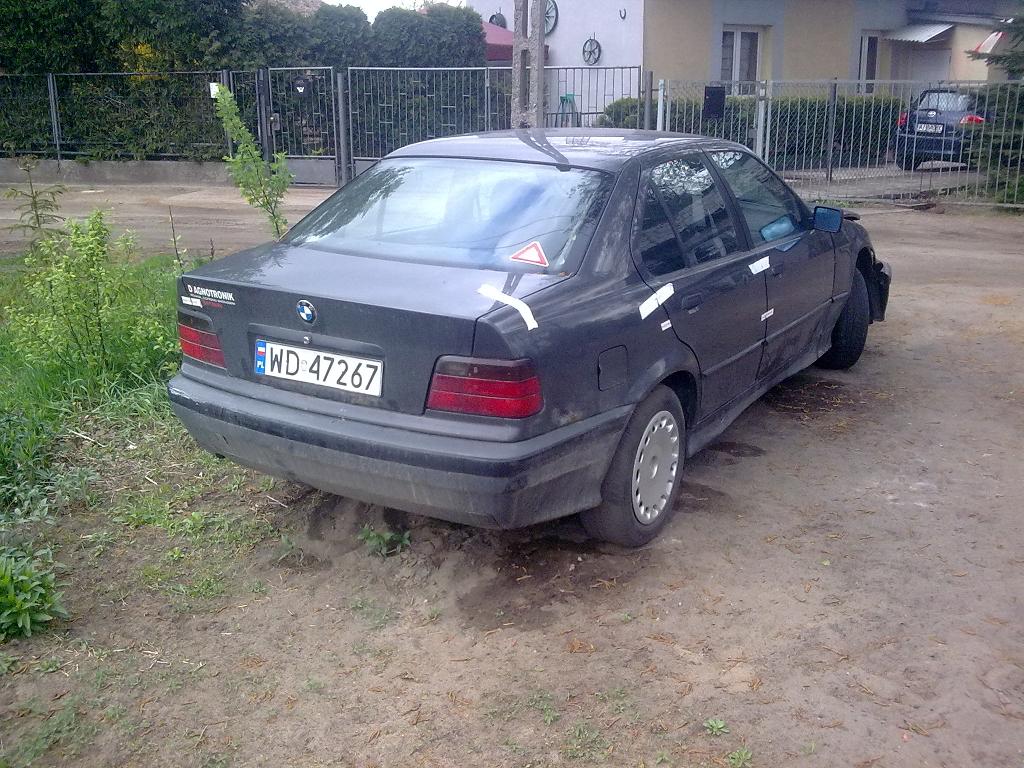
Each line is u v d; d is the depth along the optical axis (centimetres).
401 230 411
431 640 357
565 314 354
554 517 364
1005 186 1506
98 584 392
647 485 410
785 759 293
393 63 1888
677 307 411
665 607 374
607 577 395
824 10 2164
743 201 504
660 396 409
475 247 388
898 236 1280
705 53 2002
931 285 953
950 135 1570
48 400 567
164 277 774
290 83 1819
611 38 1964
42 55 1842
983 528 434
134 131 1886
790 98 1641
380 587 391
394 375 344
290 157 1820
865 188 1627
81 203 1609
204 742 304
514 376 329
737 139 1606
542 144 457
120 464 501
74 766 292
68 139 1902
